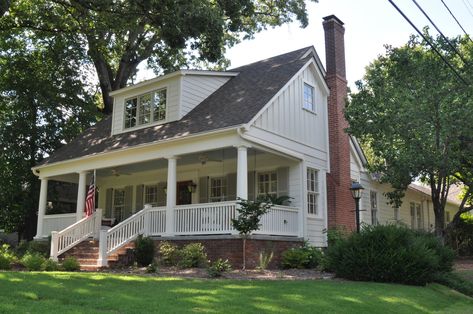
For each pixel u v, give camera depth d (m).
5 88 24.80
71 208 27.02
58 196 25.81
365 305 8.23
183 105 17.66
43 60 26.36
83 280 9.45
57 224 20.11
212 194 19.31
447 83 14.70
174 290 8.39
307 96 18.22
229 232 14.16
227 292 8.34
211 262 14.25
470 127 14.44
